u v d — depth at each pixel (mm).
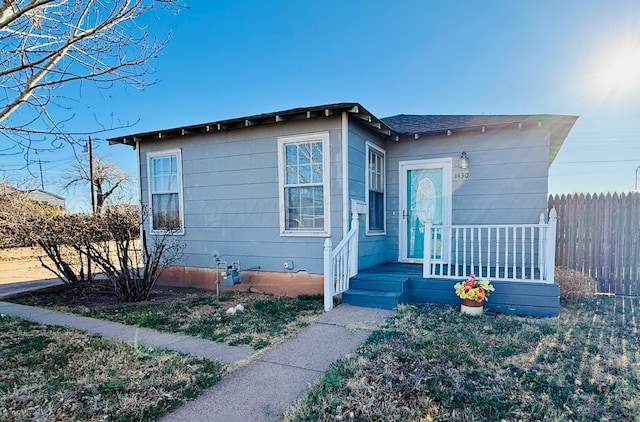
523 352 3426
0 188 5820
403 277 5512
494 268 6301
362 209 6043
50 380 2971
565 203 6918
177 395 2715
